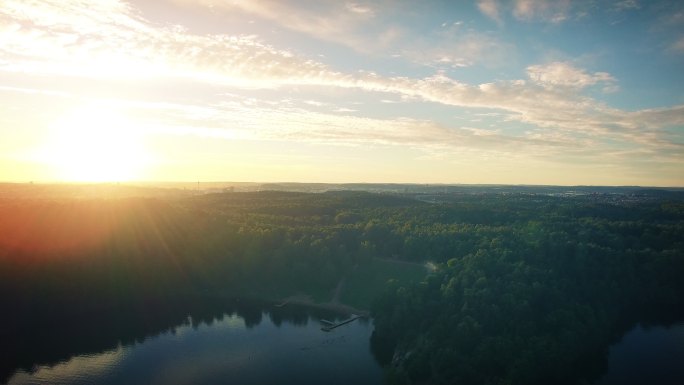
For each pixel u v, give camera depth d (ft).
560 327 553.23
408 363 517.55
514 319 542.57
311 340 639.35
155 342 631.56
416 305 611.06
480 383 467.52
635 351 609.42
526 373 469.16
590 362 556.92
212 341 635.66
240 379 524.93
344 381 520.83
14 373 542.57
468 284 615.16
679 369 561.02
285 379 524.11
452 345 508.53
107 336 654.12
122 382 519.60
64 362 569.23
